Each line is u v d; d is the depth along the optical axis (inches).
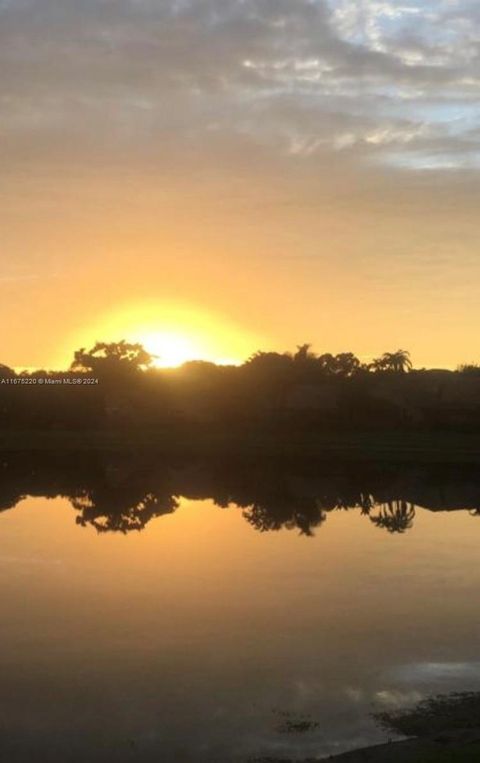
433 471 2407.7
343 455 2874.0
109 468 2465.6
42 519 1451.8
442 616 796.6
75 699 580.1
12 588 916.6
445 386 4158.5
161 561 1077.1
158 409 4183.1
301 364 4347.9
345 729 520.4
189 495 1831.9
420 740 486.6
